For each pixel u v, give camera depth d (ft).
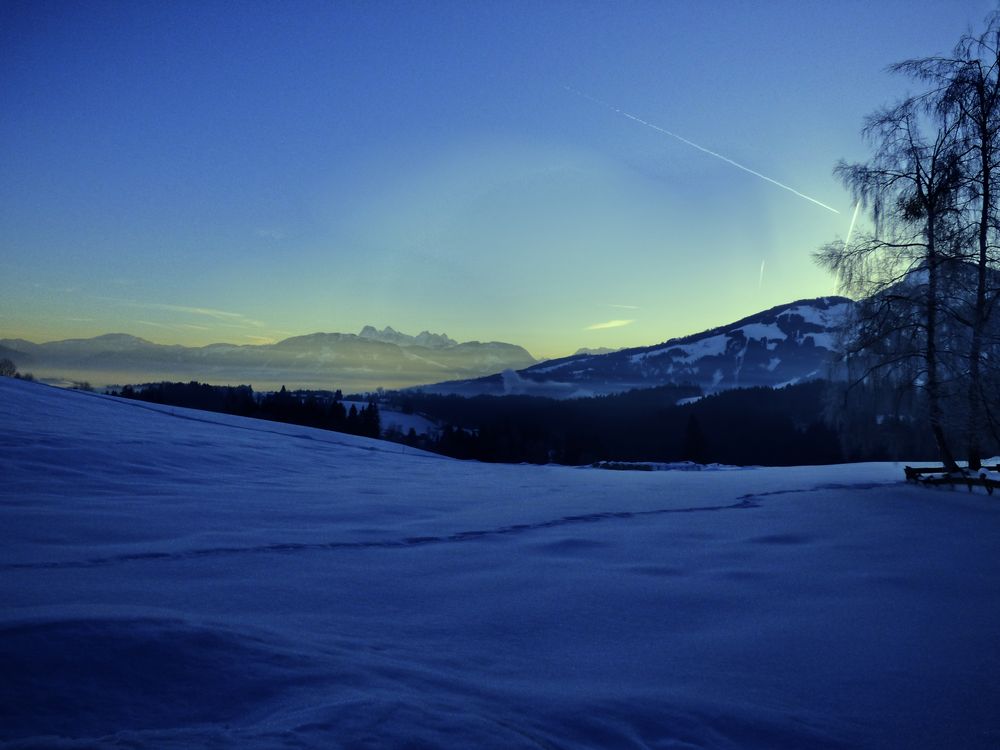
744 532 40.45
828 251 67.36
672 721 13.93
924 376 62.28
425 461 112.57
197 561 28.48
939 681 17.48
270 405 344.08
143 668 12.39
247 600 22.31
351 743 10.21
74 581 23.54
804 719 14.90
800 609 23.81
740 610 23.59
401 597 24.06
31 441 64.80
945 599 25.34
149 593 22.36
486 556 32.45
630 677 16.78
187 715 11.12
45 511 38.45
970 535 39.29
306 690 12.51
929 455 66.03
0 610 14.64
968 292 60.95
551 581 27.25
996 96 60.34
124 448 70.18
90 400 124.06
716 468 153.79
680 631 21.11
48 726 10.19
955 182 61.26
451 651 17.85
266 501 49.57
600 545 35.99
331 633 18.53
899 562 31.96
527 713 13.20
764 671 17.81
